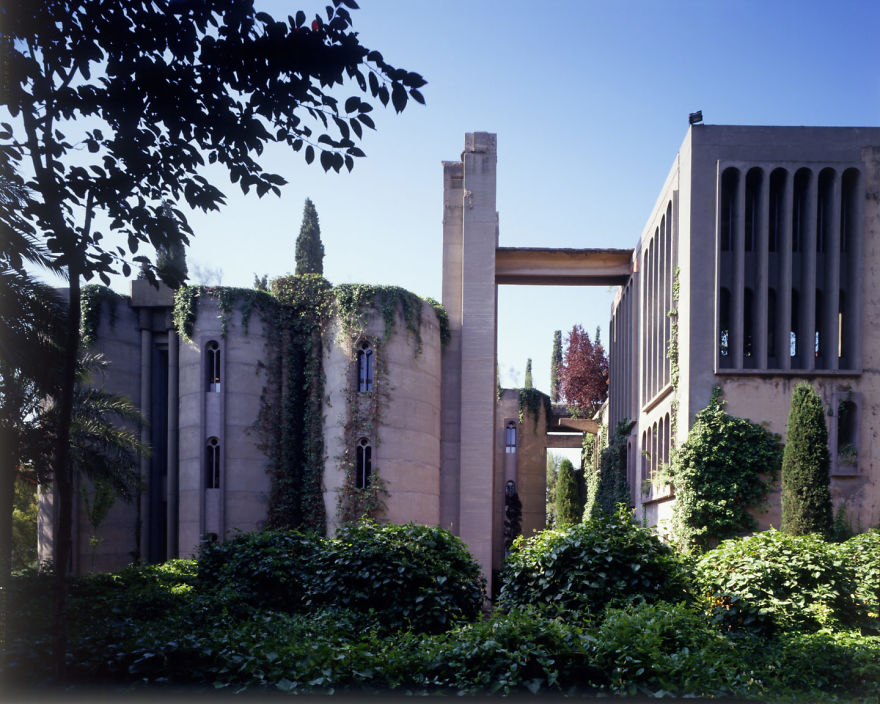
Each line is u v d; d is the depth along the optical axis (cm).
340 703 668
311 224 4819
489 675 696
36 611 1202
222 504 3127
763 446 2295
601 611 1062
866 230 2386
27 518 4141
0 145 761
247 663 738
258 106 710
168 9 670
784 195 2394
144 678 751
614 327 4275
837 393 2325
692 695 673
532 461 5019
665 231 2797
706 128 2433
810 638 1141
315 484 3150
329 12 663
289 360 3347
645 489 2973
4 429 1933
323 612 1191
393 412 3044
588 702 671
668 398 2655
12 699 731
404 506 3016
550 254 3681
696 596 1237
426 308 3259
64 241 762
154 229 802
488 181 3522
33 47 707
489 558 3288
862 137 2408
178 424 3491
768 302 2441
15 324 1664
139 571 2038
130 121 709
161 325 3672
